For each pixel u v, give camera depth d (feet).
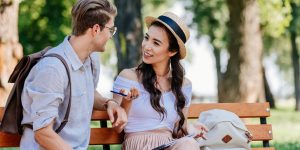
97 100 15.75
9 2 37.88
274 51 150.92
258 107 17.57
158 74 16.52
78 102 14.47
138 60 52.65
